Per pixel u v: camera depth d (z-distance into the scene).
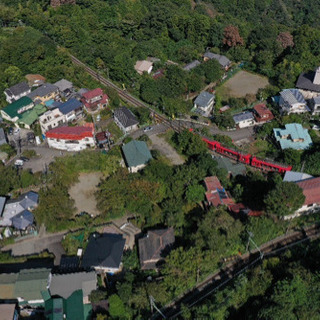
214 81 130.75
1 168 87.31
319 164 90.56
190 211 81.88
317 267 69.19
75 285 66.94
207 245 69.50
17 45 120.69
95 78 123.12
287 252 71.88
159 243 73.06
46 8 154.12
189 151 94.31
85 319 64.88
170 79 120.25
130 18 146.88
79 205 84.44
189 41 149.00
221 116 109.00
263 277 67.31
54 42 133.88
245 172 92.31
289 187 73.44
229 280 69.75
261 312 61.47
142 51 133.75
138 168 91.06
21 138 101.38
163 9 151.12
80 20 140.25
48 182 87.69
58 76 119.19
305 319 62.50
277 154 96.75
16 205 80.75
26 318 65.81
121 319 63.81
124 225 79.81
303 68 128.88
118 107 111.50
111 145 99.38
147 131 105.31
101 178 90.62
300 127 101.81
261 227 73.62
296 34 143.00
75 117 106.50
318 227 78.00
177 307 66.38
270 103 118.94
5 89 111.56
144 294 64.69
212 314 62.28
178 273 65.62
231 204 82.19
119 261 71.31
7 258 73.44
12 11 142.50
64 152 97.00
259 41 143.25
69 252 74.88
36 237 78.06
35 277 66.25
